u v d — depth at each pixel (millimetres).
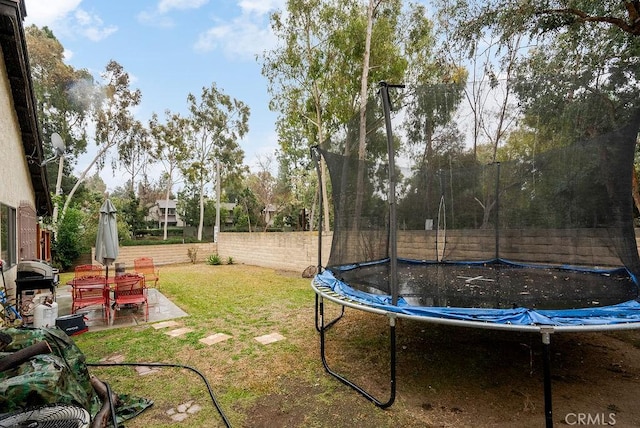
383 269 4324
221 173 22406
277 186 25547
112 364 3715
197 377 3445
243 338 4602
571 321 2564
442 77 9336
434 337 4629
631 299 3129
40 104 15609
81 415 1691
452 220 6211
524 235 5492
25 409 1686
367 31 9195
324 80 10523
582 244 4086
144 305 6332
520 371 3605
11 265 5930
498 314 2742
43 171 7648
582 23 6027
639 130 3422
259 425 2637
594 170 3814
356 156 4266
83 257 12523
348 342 4457
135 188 26656
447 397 3082
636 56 5754
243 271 11648
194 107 21188
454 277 4898
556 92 4535
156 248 14336
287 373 3545
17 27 4910
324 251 10281
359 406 2918
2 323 4180
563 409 2863
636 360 3854
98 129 17047
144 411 2818
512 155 5609
